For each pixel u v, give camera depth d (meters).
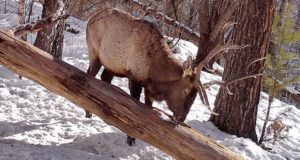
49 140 5.45
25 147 5.08
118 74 5.88
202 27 10.66
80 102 4.98
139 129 4.84
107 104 4.90
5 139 5.24
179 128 4.84
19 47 4.89
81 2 14.76
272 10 6.73
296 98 11.53
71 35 12.42
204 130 6.74
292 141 7.49
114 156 5.40
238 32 6.79
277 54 7.36
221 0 10.74
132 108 4.88
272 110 9.13
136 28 5.49
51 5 8.33
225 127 6.94
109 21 5.83
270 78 7.21
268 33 6.77
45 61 4.93
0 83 7.47
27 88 7.36
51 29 8.72
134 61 5.42
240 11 6.79
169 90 5.02
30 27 7.20
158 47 5.28
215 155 4.75
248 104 6.89
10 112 6.19
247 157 6.20
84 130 5.90
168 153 4.86
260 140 7.04
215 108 7.13
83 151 5.23
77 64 9.29
